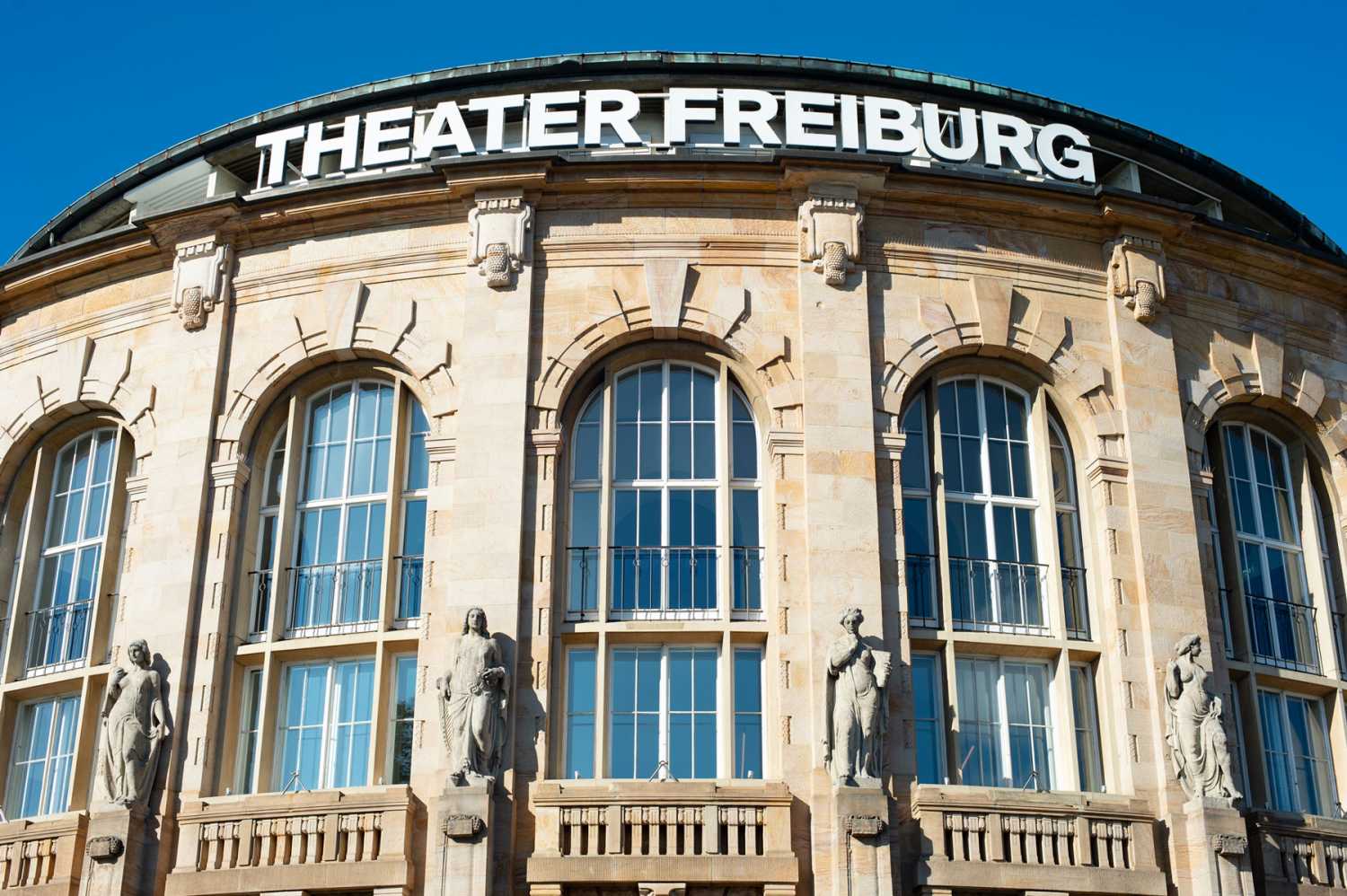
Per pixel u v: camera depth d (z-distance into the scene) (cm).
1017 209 2392
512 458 2191
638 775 2100
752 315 2291
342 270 2378
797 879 1959
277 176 2489
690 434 2283
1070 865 2031
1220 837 2052
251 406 2338
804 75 2512
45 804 2312
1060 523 2312
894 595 2145
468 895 1930
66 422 2512
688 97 2445
